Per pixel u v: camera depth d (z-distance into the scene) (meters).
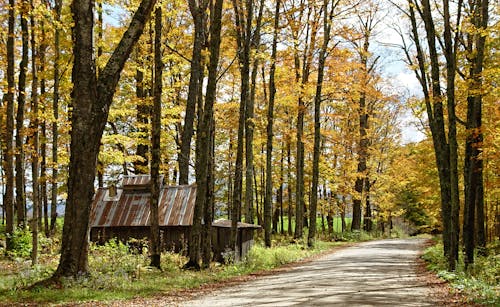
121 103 28.62
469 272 15.60
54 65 21.30
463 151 24.30
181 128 33.88
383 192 50.75
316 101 29.69
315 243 30.62
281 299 10.70
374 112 41.62
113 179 34.00
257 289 12.88
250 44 20.69
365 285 13.03
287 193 49.56
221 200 47.53
